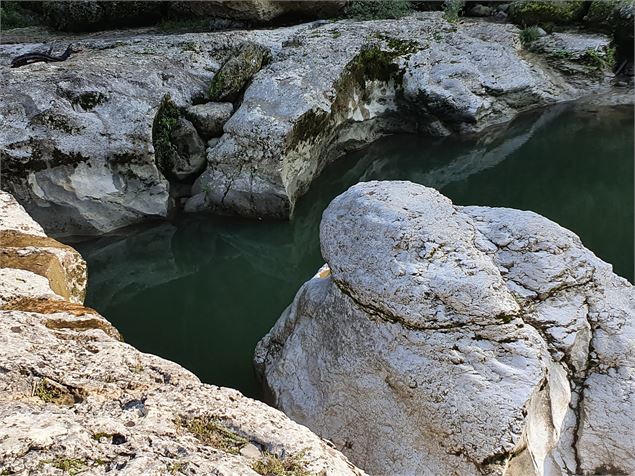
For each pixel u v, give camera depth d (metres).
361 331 4.26
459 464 3.73
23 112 8.77
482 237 4.49
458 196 10.38
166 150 9.68
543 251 4.41
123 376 2.50
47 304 3.30
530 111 13.05
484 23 14.11
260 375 5.37
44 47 11.41
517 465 3.66
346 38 11.62
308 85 10.01
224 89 10.09
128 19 13.91
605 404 4.14
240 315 7.73
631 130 12.16
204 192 9.70
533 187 10.47
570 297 4.36
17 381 2.39
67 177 8.95
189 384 2.48
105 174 9.12
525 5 14.12
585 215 9.41
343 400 4.32
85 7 13.48
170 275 8.80
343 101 10.89
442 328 3.94
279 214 9.43
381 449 4.09
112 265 8.91
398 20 13.13
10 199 4.75
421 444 3.91
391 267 4.10
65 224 9.25
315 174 10.80
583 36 13.73
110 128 9.05
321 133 10.27
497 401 3.69
